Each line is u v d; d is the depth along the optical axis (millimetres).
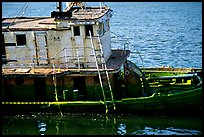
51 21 48438
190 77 46750
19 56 46438
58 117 44656
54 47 45469
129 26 118188
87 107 44219
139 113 44062
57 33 44938
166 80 48000
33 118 44812
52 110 44938
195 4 167250
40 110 45062
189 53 78062
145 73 51406
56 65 45906
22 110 45406
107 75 43000
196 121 42781
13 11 154250
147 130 41469
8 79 45562
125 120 43562
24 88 45719
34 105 45031
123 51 49812
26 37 45750
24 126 43250
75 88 45031
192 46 84625
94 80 44344
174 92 44062
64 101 44750
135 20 131250
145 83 45281
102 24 44969
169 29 109688
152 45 87188
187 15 137250
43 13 144250
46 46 45562
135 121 43250
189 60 72562
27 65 46469
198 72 47375
